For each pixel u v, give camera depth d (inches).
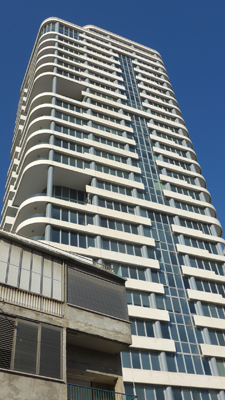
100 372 670.5
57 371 560.4
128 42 3058.6
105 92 2309.3
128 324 726.5
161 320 1416.1
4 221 2053.4
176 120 2568.9
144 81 2679.6
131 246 1615.4
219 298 1640.0
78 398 602.9
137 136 2204.7
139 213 1761.8
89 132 1953.7
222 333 1557.6
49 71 2246.6
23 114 2628.0
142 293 1481.3
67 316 633.6
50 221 1427.2
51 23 2664.9
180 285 1615.4
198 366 1390.3
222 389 1362.0
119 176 1881.2
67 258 710.5
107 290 745.0
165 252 1701.5
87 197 1711.4
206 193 2146.9
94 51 2662.4
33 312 593.6
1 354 520.4
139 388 1229.1
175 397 1274.6
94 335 648.4
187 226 1904.5
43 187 1760.6
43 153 1738.4
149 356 1321.4
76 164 1759.4
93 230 1514.5
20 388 508.4
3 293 578.9
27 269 638.5
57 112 1952.5
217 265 1820.9
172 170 2142.0
